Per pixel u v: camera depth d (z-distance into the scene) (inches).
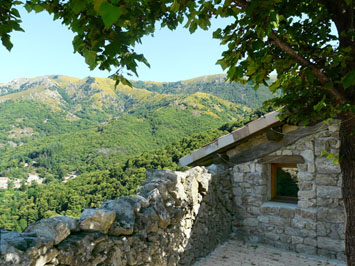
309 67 112.4
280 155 237.5
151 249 149.8
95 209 121.3
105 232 119.1
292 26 123.1
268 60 116.5
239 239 255.8
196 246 205.0
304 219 224.2
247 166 257.0
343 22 116.3
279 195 255.9
